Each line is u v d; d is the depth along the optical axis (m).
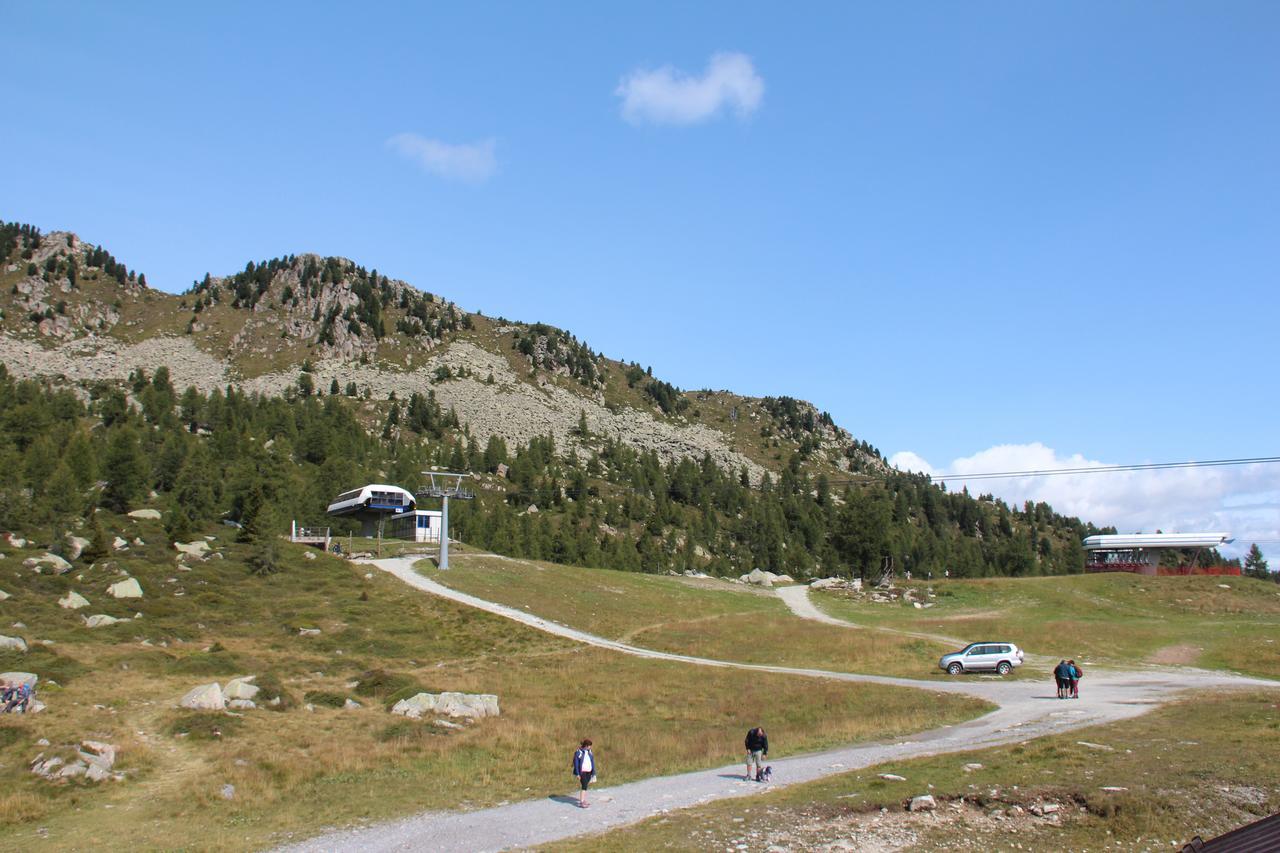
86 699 39.00
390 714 42.06
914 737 35.19
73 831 23.59
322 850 22.23
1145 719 35.00
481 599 80.62
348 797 27.73
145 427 170.50
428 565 93.00
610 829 22.89
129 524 88.00
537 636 69.44
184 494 110.62
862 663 63.16
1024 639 70.38
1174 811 21.12
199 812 25.59
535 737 37.75
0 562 65.81
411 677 50.12
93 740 31.95
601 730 40.22
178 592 70.06
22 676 39.91
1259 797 21.92
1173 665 59.91
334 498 142.00
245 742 34.28
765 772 28.45
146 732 34.84
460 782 29.91
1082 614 85.56
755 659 66.06
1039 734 33.28
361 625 68.12
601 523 195.75
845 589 106.38
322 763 31.73
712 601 95.25
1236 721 32.97
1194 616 83.44
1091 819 21.08
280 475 126.50
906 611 91.75
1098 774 24.47
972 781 24.73
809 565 175.00
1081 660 62.72
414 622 70.56
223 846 22.42
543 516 182.38
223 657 51.47
